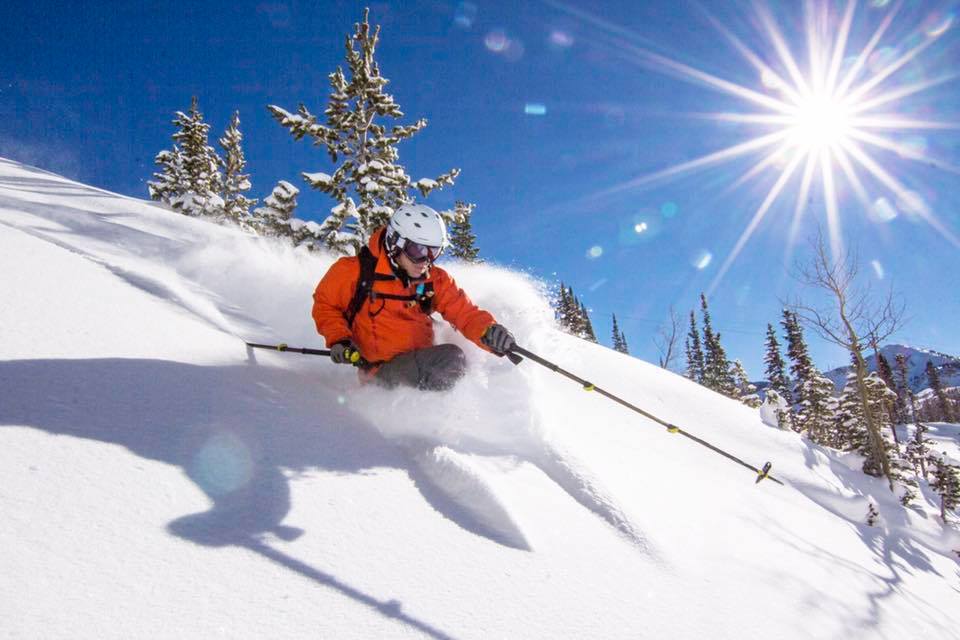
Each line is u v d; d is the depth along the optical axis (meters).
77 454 1.45
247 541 1.31
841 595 2.43
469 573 1.46
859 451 17.47
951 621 3.07
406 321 3.15
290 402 2.33
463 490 1.92
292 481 1.65
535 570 1.58
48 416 1.59
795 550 2.93
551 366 2.93
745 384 42.59
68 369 1.93
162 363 2.28
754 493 4.11
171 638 0.97
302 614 1.12
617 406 4.77
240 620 1.06
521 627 1.31
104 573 1.08
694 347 47.84
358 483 1.76
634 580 1.74
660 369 10.51
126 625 0.97
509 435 2.66
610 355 9.02
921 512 10.74
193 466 1.57
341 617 1.15
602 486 2.37
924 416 71.25
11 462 1.33
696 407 8.53
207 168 23.56
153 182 23.00
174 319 2.99
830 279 16.36
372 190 15.10
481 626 1.27
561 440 2.75
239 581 1.17
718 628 1.65
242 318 3.72
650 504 2.53
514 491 2.05
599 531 2.01
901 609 2.69
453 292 3.28
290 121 15.09
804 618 1.98
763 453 8.09
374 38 16.03
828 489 7.84
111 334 2.41
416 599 1.29
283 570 1.25
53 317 2.36
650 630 1.49
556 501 2.12
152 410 1.83
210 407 2.00
